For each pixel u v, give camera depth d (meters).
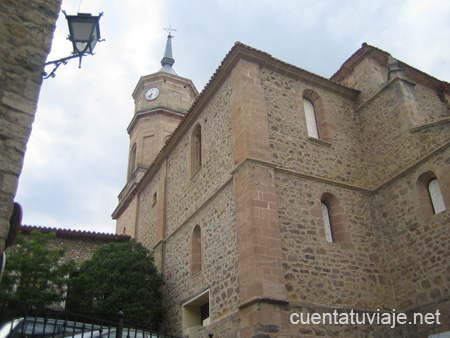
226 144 14.23
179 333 14.53
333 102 16.02
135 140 28.58
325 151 14.58
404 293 12.56
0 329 7.68
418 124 13.98
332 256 12.51
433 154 12.82
